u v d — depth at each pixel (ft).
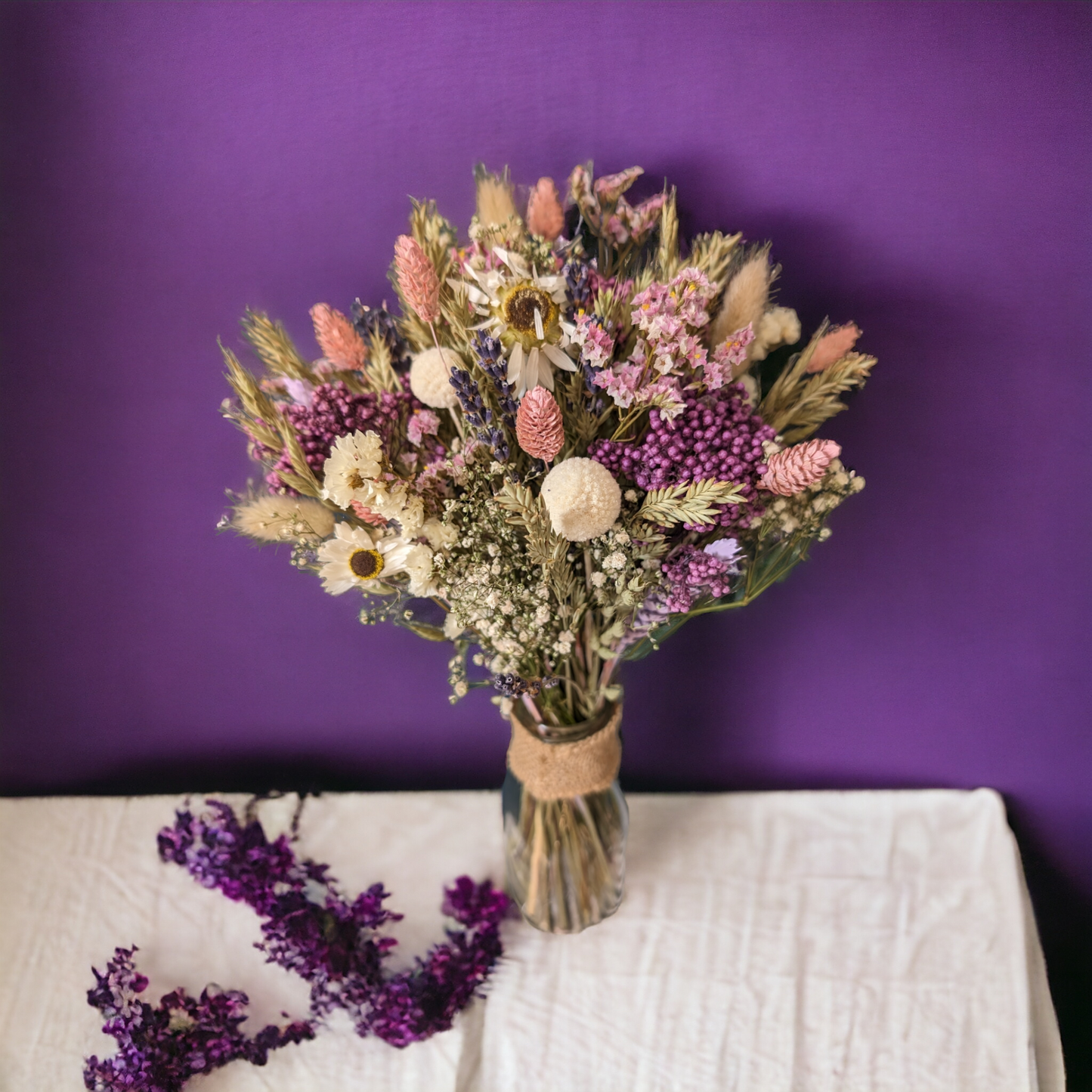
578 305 2.36
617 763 2.73
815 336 2.61
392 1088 2.71
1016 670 2.99
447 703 3.12
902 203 2.67
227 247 2.76
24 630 3.08
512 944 2.89
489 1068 2.75
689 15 2.58
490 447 2.34
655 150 2.67
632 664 3.03
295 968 2.84
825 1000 2.80
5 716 3.16
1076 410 2.77
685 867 2.98
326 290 2.79
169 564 3.01
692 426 2.31
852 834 3.02
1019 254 2.68
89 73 2.66
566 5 2.59
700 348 2.29
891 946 2.86
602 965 2.85
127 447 2.91
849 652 3.00
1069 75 2.58
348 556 2.36
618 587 2.32
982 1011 2.78
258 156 2.70
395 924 2.94
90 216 2.75
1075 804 3.10
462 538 2.36
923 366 2.77
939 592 2.93
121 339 2.83
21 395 2.88
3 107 2.68
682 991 2.81
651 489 2.30
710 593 2.48
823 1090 2.71
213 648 3.09
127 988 2.84
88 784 3.25
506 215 2.52
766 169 2.67
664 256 2.45
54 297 2.81
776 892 2.94
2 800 3.14
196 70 2.65
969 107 2.61
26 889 3.01
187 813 3.05
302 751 3.20
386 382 2.52
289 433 2.41
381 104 2.66
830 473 2.37
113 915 2.97
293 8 2.61
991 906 2.90
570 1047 2.76
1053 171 2.63
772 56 2.60
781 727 3.10
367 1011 2.78
